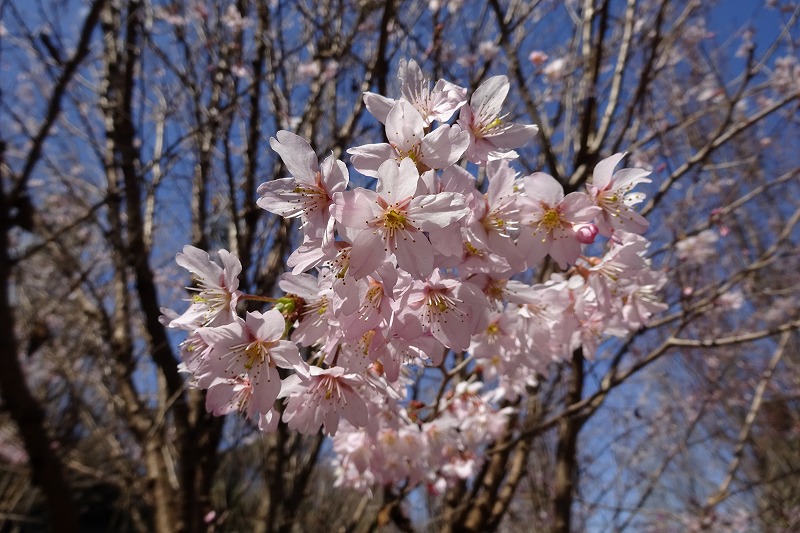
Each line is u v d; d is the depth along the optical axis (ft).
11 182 14.93
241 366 5.41
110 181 15.46
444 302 5.62
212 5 16.53
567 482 13.03
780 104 11.96
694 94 20.77
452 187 5.32
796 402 27.81
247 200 13.92
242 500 18.83
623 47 13.41
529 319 7.25
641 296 7.96
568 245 6.11
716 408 27.66
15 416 9.91
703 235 13.35
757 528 26.05
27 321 17.10
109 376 15.61
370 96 5.69
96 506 25.13
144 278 13.82
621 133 12.32
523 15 12.99
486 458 11.85
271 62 14.87
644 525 26.23
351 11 16.01
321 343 6.45
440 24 13.79
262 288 12.23
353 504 18.61
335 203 5.00
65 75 10.77
